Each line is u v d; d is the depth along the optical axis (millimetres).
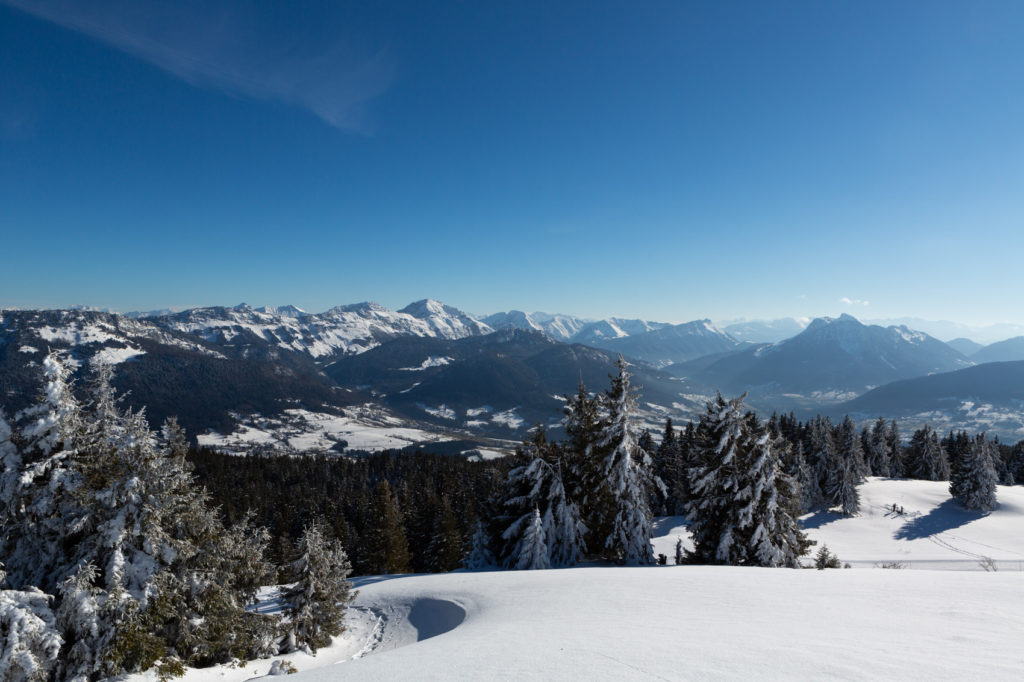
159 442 14617
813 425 80875
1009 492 65125
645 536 24641
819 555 24375
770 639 6926
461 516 62562
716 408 25125
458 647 8172
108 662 11883
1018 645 6059
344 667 7727
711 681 5160
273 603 24422
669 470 67938
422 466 119500
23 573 12992
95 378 13758
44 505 12789
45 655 11289
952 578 11398
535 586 16156
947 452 104375
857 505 59406
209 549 14945
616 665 6047
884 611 8516
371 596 23406
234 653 16203
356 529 70562
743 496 22984
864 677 5047
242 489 89375
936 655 5738
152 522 13328
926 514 57875
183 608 14219
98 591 12242
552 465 26625
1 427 12602
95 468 13703
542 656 6816
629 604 11219
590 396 28156
